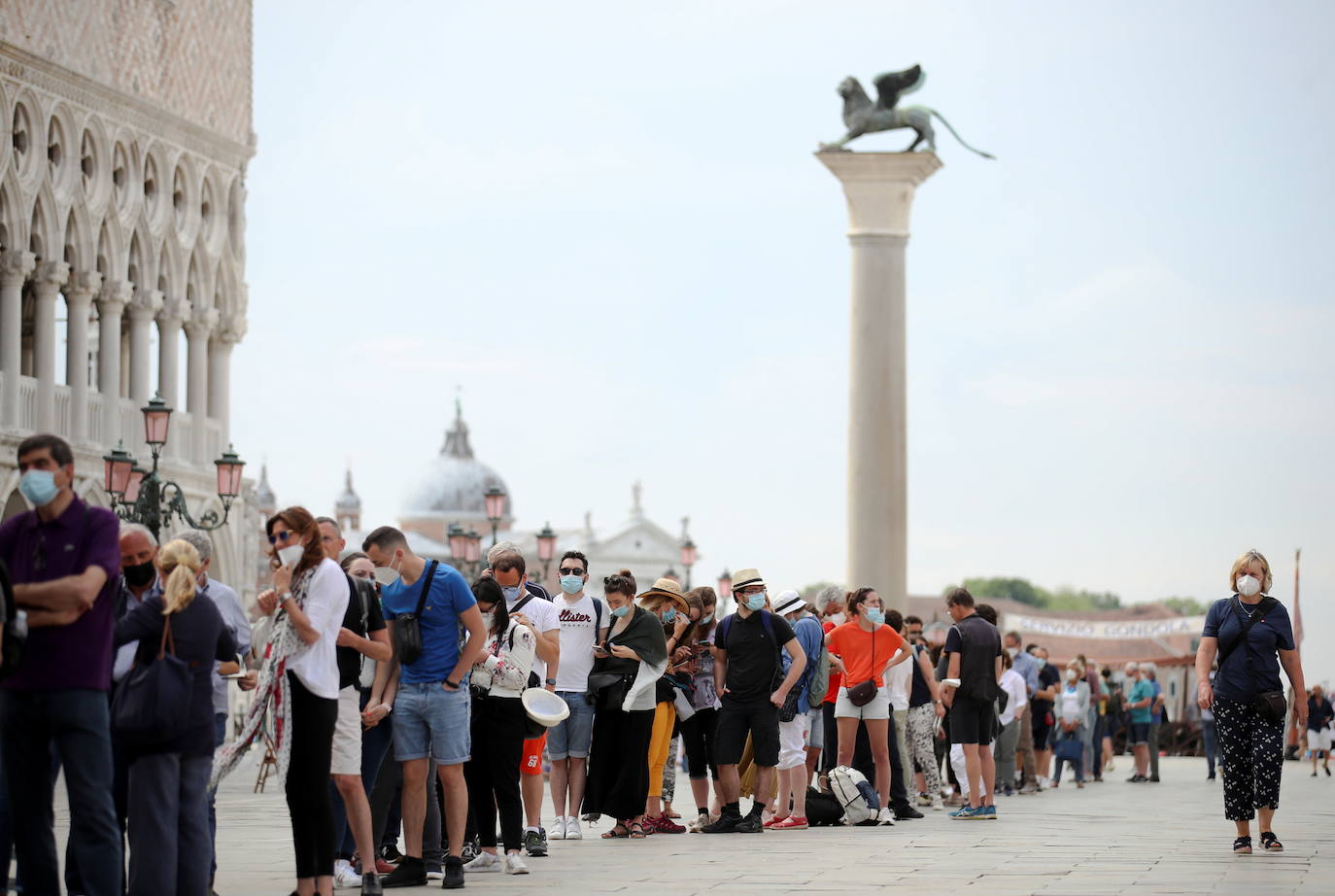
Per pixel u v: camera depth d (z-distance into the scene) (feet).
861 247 127.54
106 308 137.59
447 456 533.96
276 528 43.45
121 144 137.80
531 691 53.36
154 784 40.98
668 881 49.65
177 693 40.60
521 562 59.82
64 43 128.47
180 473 146.00
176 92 144.66
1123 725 148.56
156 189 143.74
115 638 40.78
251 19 157.69
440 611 49.19
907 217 128.77
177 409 147.43
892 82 127.24
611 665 63.82
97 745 38.91
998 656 75.72
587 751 64.34
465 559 151.12
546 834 61.93
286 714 43.24
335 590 43.70
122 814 43.80
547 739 64.03
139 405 142.10
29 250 126.82
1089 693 117.60
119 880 39.17
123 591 44.42
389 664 49.34
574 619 63.87
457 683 49.03
